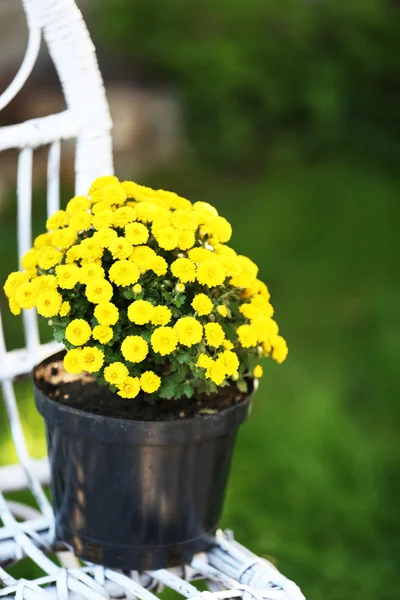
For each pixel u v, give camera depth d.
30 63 1.54
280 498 2.54
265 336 1.34
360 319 3.76
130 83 5.63
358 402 3.14
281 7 5.45
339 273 4.21
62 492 1.32
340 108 5.58
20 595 1.17
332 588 2.23
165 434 1.23
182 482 1.27
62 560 1.59
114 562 1.29
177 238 1.29
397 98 5.66
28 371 1.54
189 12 5.45
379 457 2.75
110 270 1.25
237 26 5.50
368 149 5.74
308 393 3.07
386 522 2.48
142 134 5.40
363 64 5.57
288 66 5.49
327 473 2.64
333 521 2.47
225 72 5.34
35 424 2.80
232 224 4.76
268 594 1.21
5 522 1.37
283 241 4.55
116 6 5.43
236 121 5.48
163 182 5.30
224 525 2.41
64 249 1.33
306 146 5.73
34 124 1.52
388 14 5.62
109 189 1.35
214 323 1.26
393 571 2.30
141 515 1.27
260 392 3.11
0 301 3.74
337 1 5.52
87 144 1.59
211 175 5.52
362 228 4.76
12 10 5.33
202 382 1.33
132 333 1.29
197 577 1.34
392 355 3.36
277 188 5.34
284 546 2.35
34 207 4.73
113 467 1.25
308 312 3.83
